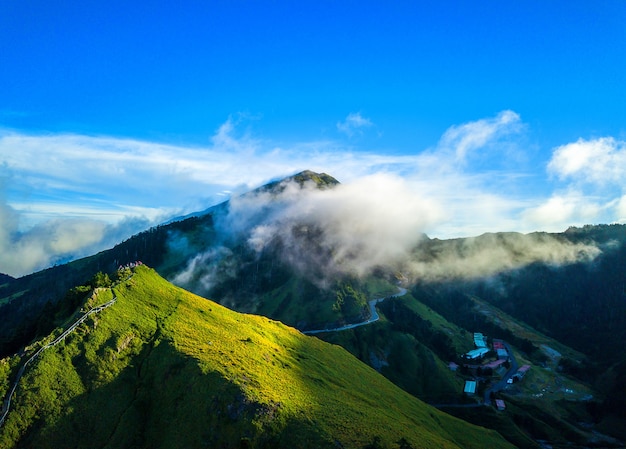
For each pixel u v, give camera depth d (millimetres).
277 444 92062
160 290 141625
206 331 125938
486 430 168000
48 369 97938
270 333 153000
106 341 110062
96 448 91250
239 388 99625
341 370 151250
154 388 104062
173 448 91938
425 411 155625
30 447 86688
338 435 95062
